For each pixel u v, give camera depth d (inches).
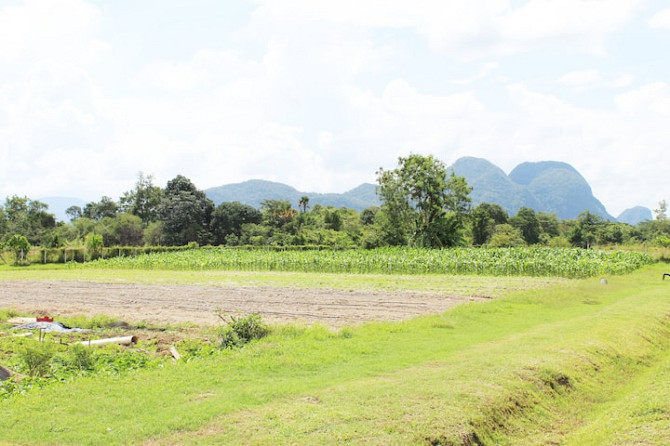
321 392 352.5
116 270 1838.1
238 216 3683.6
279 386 369.7
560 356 449.4
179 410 324.2
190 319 789.9
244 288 1176.8
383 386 364.5
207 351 527.5
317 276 1448.1
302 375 409.1
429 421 306.2
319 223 3501.5
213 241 3597.4
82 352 474.9
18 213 3555.6
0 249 2310.5
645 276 1259.2
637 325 594.2
